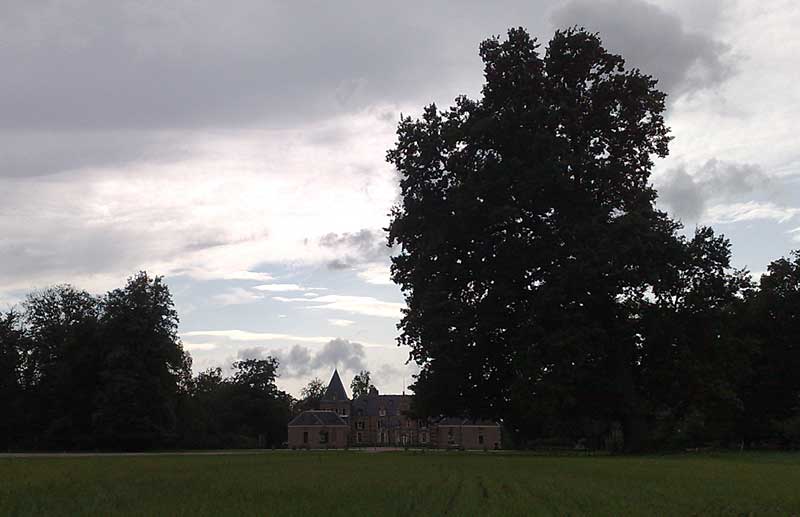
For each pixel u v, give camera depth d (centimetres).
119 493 1792
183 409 12406
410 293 5562
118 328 10406
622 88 5356
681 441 6247
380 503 1531
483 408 5572
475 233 5200
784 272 7700
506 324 5131
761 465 3478
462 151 5331
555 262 5094
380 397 19575
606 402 5272
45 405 10831
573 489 1975
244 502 1555
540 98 5244
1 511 1388
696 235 5206
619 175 5178
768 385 7600
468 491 1891
